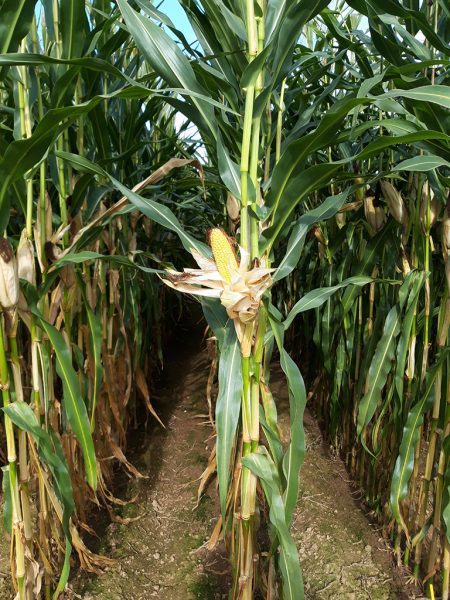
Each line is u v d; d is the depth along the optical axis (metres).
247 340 1.27
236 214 1.64
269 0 1.29
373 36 1.54
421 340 2.22
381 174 1.37
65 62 1.10
